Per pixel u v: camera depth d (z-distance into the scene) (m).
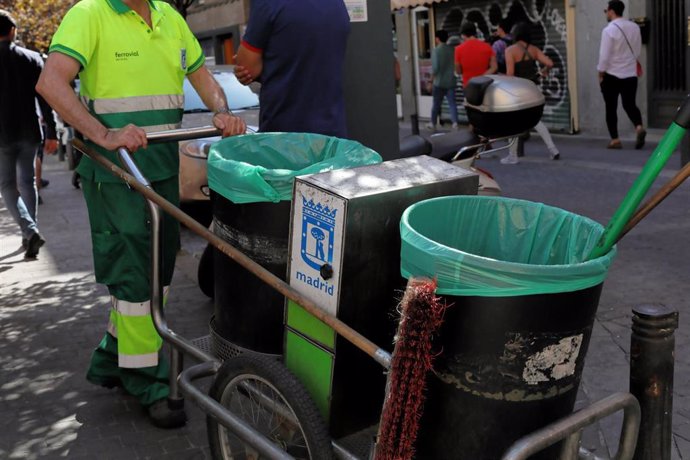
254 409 3.54
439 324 2.52
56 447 4.09
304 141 3.85
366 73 5.64
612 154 11.61
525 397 2.63
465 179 3.17
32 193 8.03
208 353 3.67
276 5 4.41
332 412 3.06
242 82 4.71
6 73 7.68
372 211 2.91
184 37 4.11
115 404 4.52
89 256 7.90
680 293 5.88
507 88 6.12
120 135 3.61
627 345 5.07
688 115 2.51
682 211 7.97
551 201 9.02
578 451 2.76
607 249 2.71
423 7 18.61
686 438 3.96
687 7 11.98
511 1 15.74
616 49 11.56
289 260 3.10
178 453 3.99
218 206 3.51
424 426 2.77
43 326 5.89
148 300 4.05
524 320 2.54
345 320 2.96
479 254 3.12
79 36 3.72
